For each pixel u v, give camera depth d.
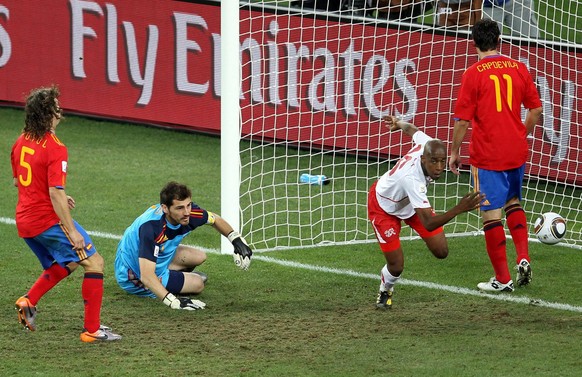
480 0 39.88
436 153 24.17
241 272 29.80
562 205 36.69
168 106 45.47
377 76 39.47
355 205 36.56
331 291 28.08
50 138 22.69
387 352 22.61
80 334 24.03
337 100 40.19
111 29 45.69
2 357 22.33
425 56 38.78
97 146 43.81
